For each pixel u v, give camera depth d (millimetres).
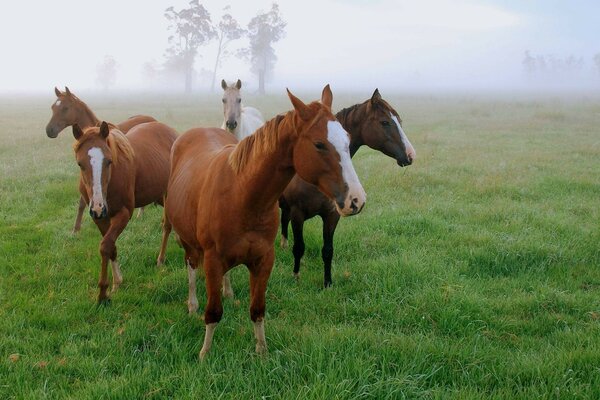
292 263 6281
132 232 7328
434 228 7230
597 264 6023
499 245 6352
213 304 3805
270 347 4102
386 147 5598
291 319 4680
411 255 6047
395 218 7598
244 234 3596
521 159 13281
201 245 3869
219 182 3643
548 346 4070
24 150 14156
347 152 3033
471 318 4641
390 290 5238
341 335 4059
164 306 4953
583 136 19031
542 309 4895
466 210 8227
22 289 5277
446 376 3645
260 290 3836
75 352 3977
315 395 3258
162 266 6133
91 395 3340
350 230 7113
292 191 5320
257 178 3400
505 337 4352
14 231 7109
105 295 4969
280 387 3473
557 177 10758
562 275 5676
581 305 4930
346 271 5844
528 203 8781
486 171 11617
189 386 3453
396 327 4488
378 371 3578
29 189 9336
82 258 6199
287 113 3357
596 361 3762
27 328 4418
